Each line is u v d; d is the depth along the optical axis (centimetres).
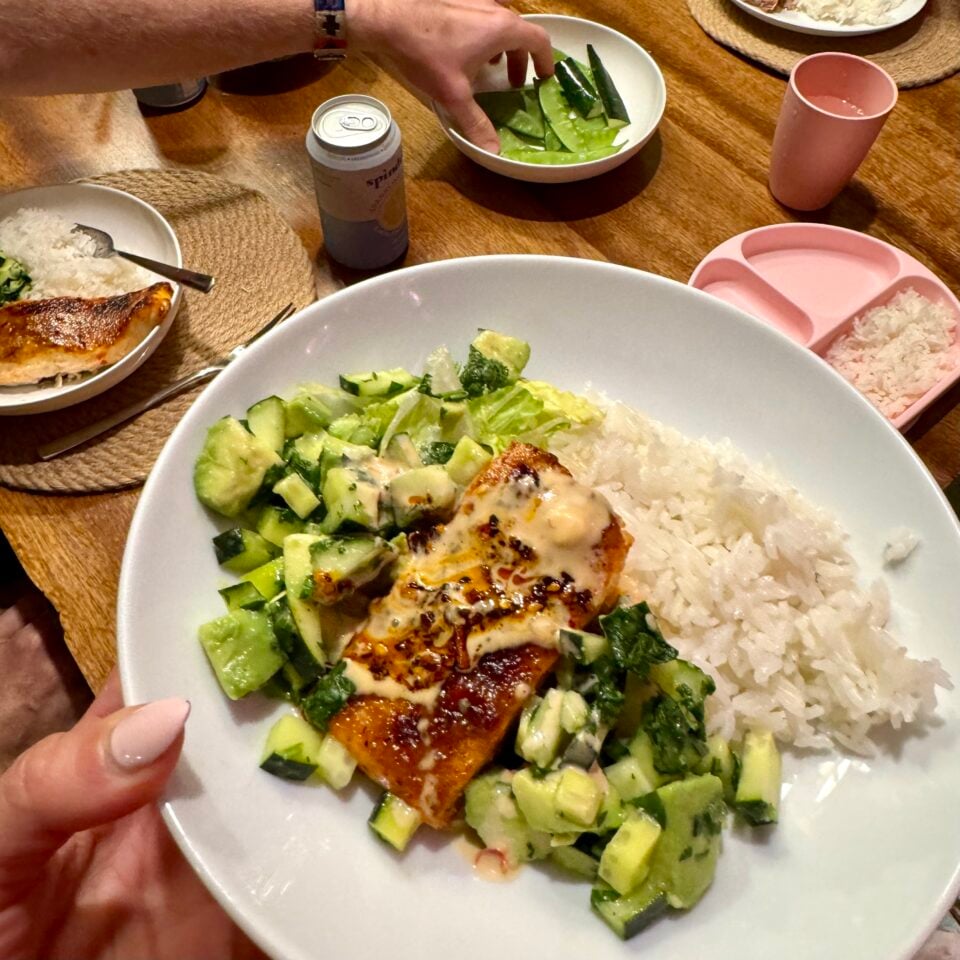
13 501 59
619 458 55
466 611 48
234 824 44
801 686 50
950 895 42
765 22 83
